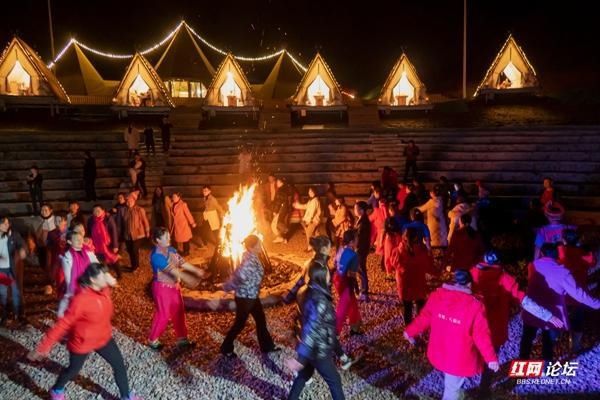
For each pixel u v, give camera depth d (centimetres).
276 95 3738
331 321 519
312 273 527
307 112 3112
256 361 708
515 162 1831
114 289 1062
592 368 665
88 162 1650
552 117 2558
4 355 751
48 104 2834
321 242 540
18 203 1580
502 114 2753
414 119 2925
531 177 1753
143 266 1255
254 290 704
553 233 833
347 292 753
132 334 814
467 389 627
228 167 1936
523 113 2722
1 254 848
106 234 1080
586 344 732
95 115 2944
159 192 1356
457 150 2027
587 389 618
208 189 1431
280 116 3069
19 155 1839
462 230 920
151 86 2983
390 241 934
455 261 914
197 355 732
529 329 649
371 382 645
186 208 1337
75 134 2033
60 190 1727
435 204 1267
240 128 2811
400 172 1934
